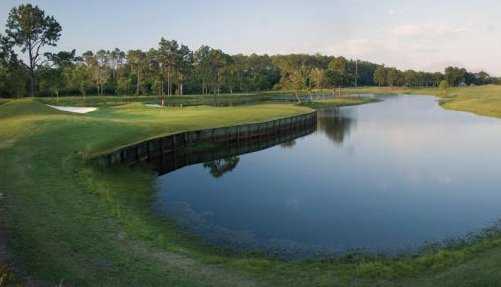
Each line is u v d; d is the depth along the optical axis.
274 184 24.70
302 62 191.00
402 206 20.19
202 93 128.38
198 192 22.75
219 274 11.09
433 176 26.36
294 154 35.69
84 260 11.05
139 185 23.14
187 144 35.78
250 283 10.58
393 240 15.57
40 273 9.90
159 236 14.19
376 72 199.00
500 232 15.90
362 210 19.53
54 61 66.50
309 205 20.39
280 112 57.06
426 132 48.06
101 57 117.56
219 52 123.38
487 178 25.73
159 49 103.88
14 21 62.81
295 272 11.65
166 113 52.41
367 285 10.59
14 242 11.62
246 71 158.00
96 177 21.48
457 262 12.10
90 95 103.62
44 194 16.62
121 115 48.28
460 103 87.06
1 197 15.69
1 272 9.49
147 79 112.75
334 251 14.40
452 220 17.91
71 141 27.36
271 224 17.42
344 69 144.38
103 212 15.52
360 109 85.00
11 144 25.38
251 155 35.62
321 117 68.38
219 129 39.19
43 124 32.34
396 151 36.03
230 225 17.14
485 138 42.69
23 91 69.81
